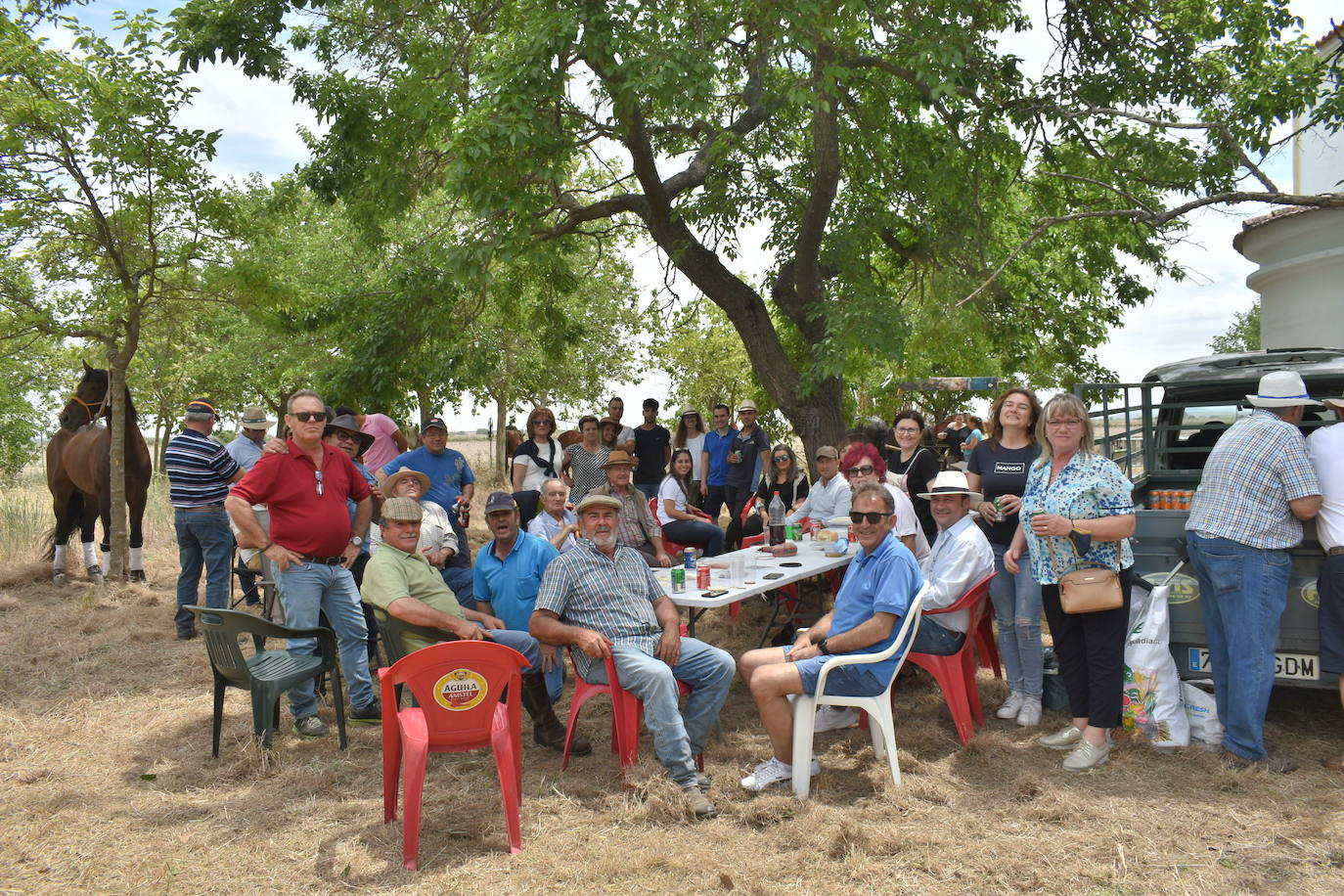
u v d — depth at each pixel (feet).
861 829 11.73
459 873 11.16
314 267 58.54
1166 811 12.37
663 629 14.57
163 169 28.09
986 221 36.04
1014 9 33.22
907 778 13.73
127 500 30.04
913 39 30.53
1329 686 13.96
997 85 32.68
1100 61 34.40
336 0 32.27
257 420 22.97
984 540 15.58
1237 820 12.00
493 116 27.12
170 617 24.89
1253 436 13.75
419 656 11.82
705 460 33.68
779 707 13.35
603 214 35.76
